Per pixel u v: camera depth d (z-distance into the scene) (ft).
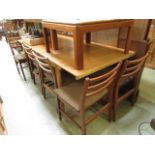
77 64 3.83
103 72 5.08
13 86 7.79
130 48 5.37
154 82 7.44
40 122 5.29
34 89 7.43
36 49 5.74
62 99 4.35
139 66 4.53
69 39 6.71
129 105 5.90
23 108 6.04
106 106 4.65
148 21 5.38
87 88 3.31
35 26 7.32
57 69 4.57
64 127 5.03
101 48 5.59
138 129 4.84
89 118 4.29
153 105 5.90
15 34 10.06
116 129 4.86
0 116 4.14
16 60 8.26
